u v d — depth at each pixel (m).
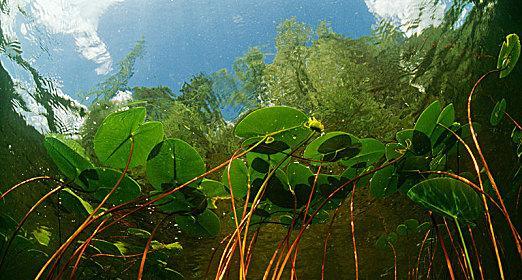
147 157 1.15
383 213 4.50
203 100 4.04
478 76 3.72
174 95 4.05
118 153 1.12
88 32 4.29
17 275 1.75
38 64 3.46
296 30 4.12
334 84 3.98
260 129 1.14
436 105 1.20
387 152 1.26
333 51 4.03
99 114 3.74
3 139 2.80
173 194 1.20
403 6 3.94
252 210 0.96
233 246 0.90
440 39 3.79
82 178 1.13
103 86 3.90
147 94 4.02
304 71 4.03
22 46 3.27
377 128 4.06
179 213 1.24
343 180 1.26
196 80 4.10
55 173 3.31
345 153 1.23
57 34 3.83
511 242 2.77
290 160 1.25
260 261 4.87
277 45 4.13
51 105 3.50
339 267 5.20
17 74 3.15
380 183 1.32
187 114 4.00
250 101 4.08
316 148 1.20
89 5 4.55
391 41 3.98
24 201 2.97
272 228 4.50
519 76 3.29
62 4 4.07
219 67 4.18
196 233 1.33
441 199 0.98
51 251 3.26
